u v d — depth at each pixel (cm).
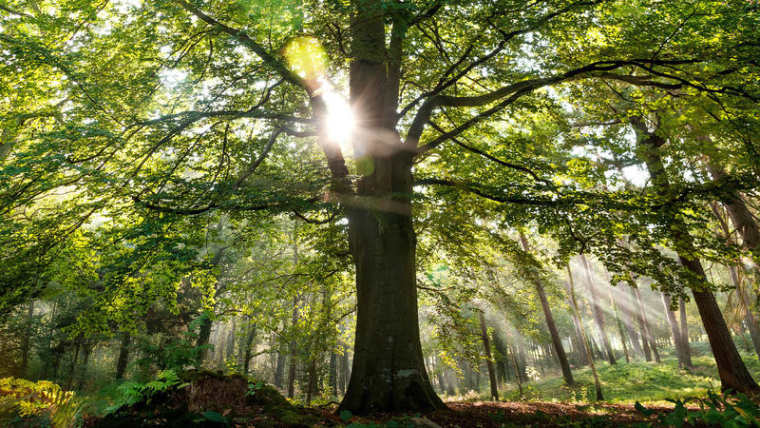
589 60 942
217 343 4469
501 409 737
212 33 898
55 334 1952
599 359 4606
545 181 1023
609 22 876
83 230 882
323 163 1012
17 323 1802
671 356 3756
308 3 760
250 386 482
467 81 1203
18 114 812
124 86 856
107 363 2559
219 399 446
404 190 871
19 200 702
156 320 2008
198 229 829
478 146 1198
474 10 847
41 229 793
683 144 951
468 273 1410
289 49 773
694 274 855
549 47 1001
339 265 1297
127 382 374
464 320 1326
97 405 353
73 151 747
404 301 773
